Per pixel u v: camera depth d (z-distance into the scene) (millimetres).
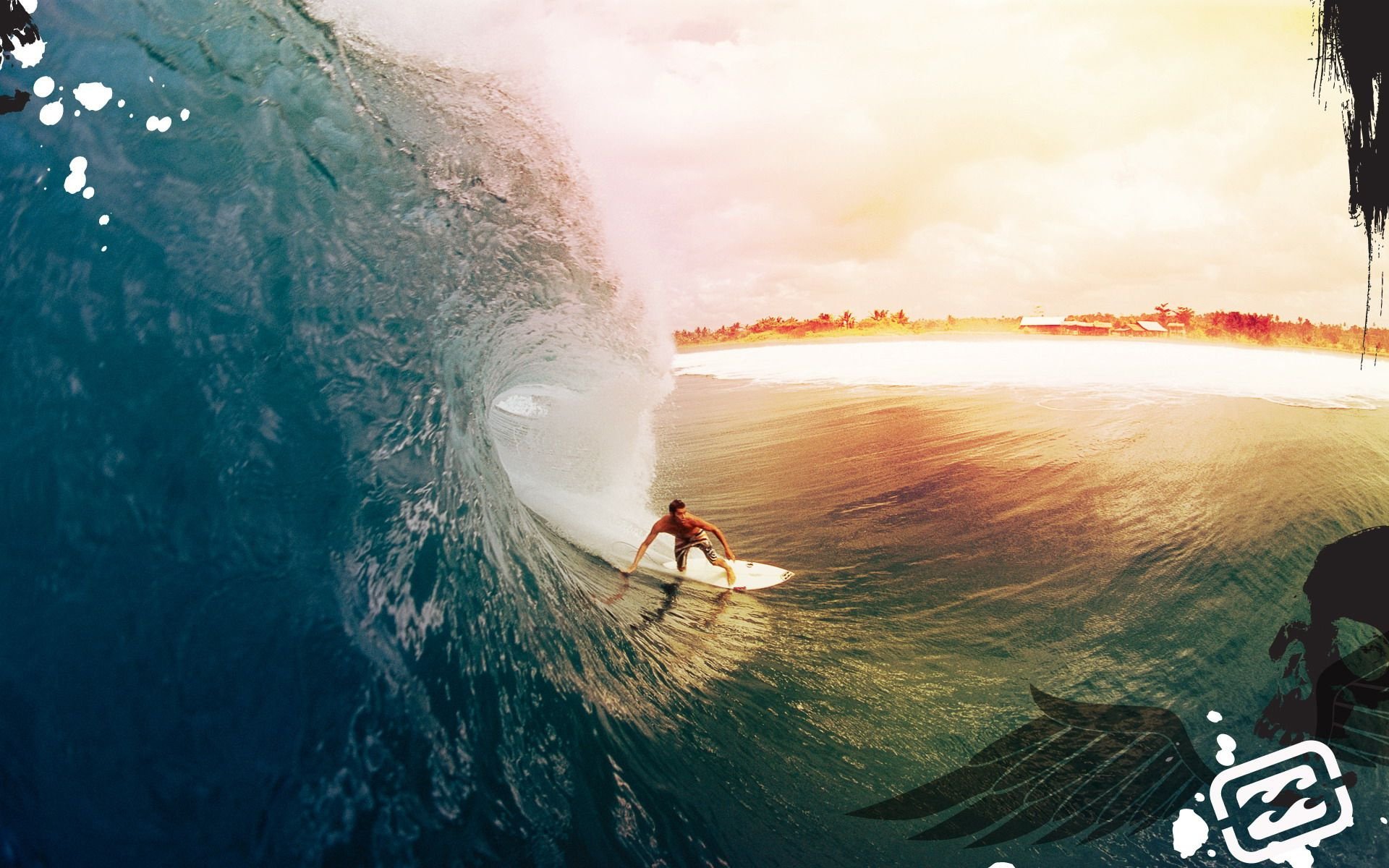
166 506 2588
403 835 2098
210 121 3855
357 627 2516
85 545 2451
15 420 2664
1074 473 6469
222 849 1959
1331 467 6383
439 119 4977
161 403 2824
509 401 6770
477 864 2102
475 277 4320
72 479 2568
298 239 3611
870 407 9141
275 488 2754
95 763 2061
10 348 2822
